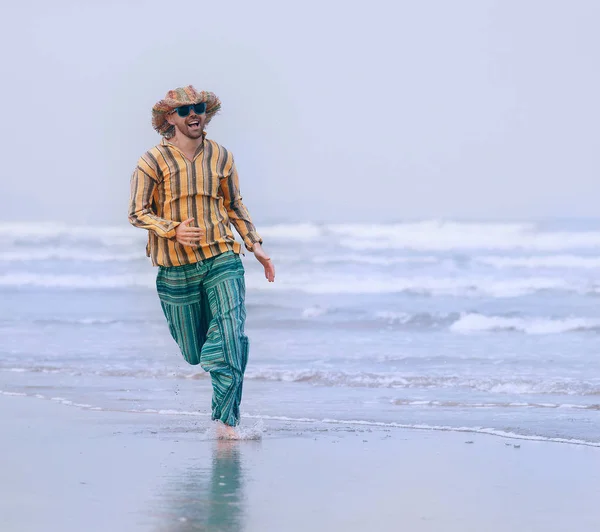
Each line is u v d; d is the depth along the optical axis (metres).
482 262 47.09
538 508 6.86
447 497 7.16
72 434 10.23
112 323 24.86
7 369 16.80
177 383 15.05
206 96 9.73
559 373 15.63
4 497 7.08
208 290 9.82
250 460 8.69
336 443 9.66
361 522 6.39
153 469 8.20
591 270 42.78
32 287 38.44
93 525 6.23
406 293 34.34
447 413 11.84
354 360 17.59
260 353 18.72
